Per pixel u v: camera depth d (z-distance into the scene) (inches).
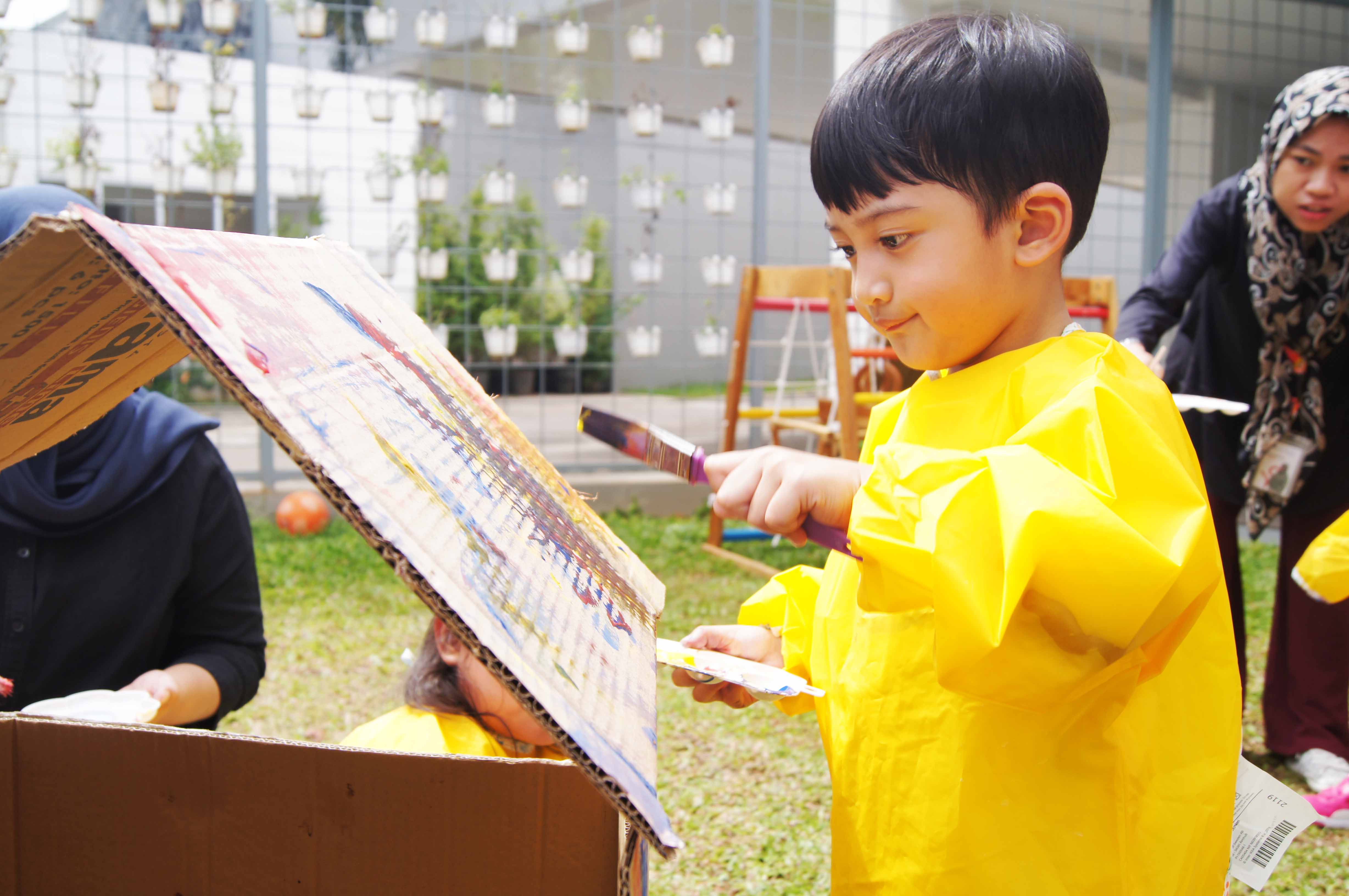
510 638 21.0
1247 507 93.9
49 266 22.5
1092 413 31.9
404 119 306.2
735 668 34.7
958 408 37.5
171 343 31.2
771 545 204.5
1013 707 31.4
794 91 340.2
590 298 372.5
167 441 59.4
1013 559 28.3
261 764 30.1
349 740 59.0
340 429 21.6
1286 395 90.8
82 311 25.6
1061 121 35.5
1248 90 317.4
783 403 334.3
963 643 28.5
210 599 62.4
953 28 36.5
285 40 296.7
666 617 149.4
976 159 34.2
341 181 303.7
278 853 30.4
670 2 339.9
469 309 319.6
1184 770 35.9
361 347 28.8
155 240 21.9
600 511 242.8
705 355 281.7
